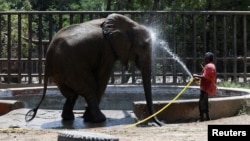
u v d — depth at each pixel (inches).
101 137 321.7
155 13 805.2
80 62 494.9
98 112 502.9
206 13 817.5
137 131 426.6
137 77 882.8
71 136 329.1
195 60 822.5
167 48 826.2
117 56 517.7
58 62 494.6
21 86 808.3
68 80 495.8
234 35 834.2
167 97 687.1
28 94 644.7
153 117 478.6
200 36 1028.5
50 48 504.1
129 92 684.7
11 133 420.2
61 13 804.6
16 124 480.1
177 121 497.7
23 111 540.4
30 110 502.6
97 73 514.6
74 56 492.7
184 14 821.2
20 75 821.9
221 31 1067.3
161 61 821.2
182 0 1253.1
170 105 495.8
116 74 802.8
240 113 531.8
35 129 447.2
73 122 502.0
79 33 502.0
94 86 506.6
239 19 1080.8
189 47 922.1
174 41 826.8
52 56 500.1
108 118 524.4
